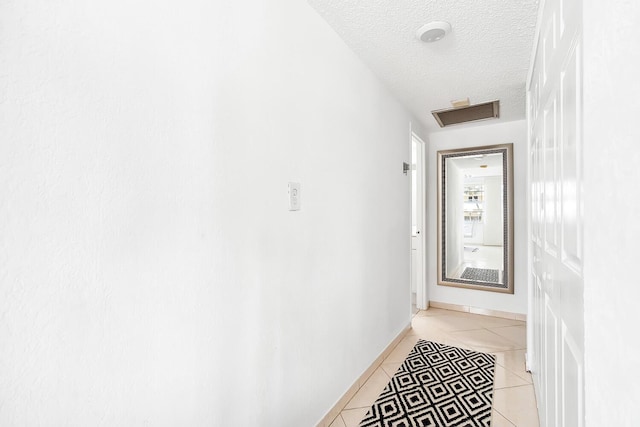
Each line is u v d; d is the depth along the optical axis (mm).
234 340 1059
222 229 1012
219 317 1002
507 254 3211
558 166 908
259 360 1168
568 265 771
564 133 809
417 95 2521
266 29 1194
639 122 315
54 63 630
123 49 746
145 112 792
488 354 2418
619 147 362
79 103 667
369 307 2109
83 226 674
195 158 923
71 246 656
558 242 924
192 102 914
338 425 1616
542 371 1420
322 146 1561
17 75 584
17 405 587
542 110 1291
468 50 1831
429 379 2061
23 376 594
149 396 803
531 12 1470
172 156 858
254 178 1140
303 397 1423
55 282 633
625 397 345
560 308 900
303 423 1420
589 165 465
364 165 2025
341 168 1743
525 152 3111
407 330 2875
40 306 613
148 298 801
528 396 1859
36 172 606
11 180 578
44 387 619
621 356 356
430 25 1584
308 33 1444
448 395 1880
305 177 1430
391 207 2508
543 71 1259
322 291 1566
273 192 1232
